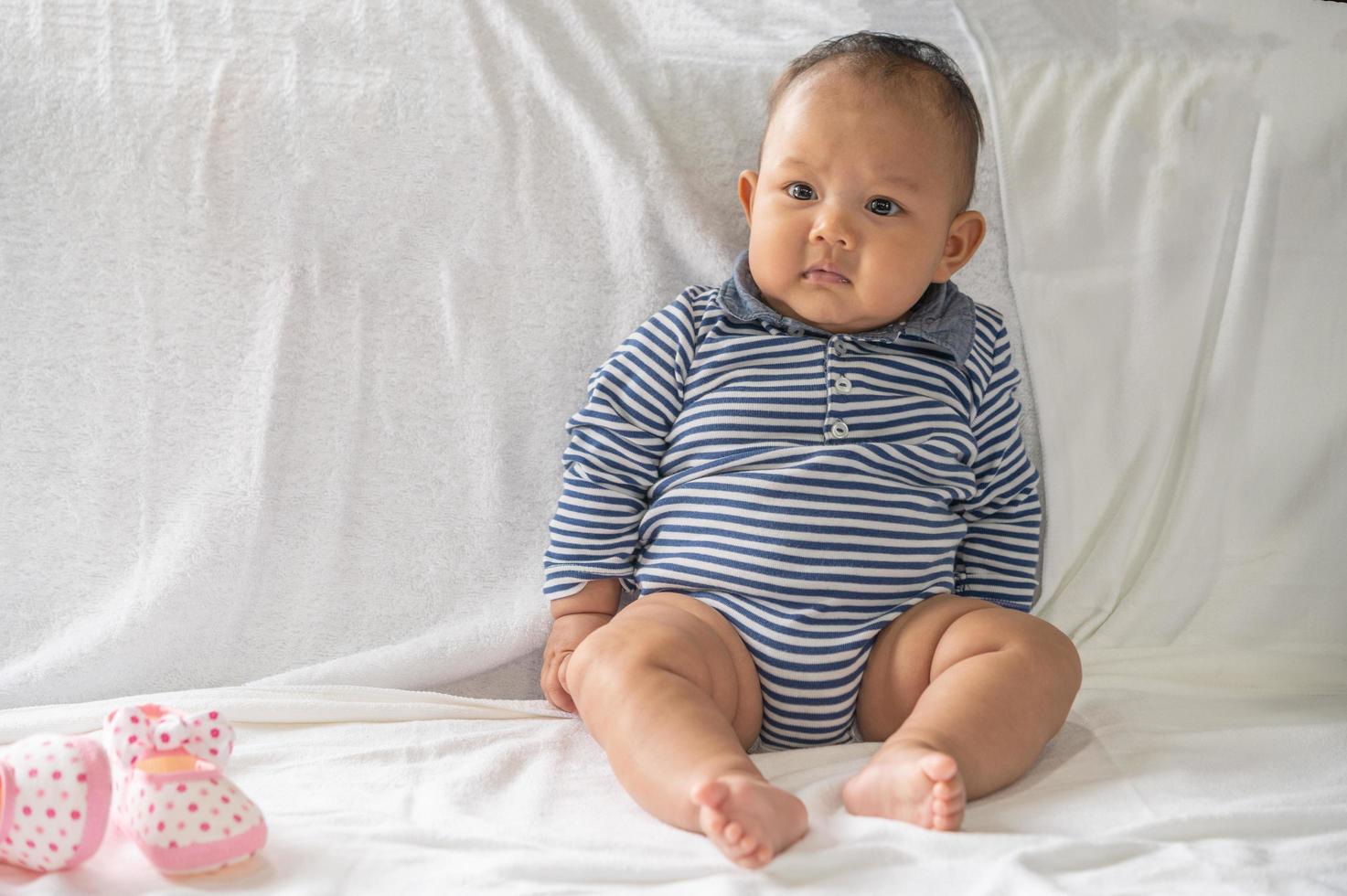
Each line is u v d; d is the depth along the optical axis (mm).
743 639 1182
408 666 1295
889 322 1338
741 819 875
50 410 1290
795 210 1272
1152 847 913
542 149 1358
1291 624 1400
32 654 1274
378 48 1336
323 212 1322
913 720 1047
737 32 1424
